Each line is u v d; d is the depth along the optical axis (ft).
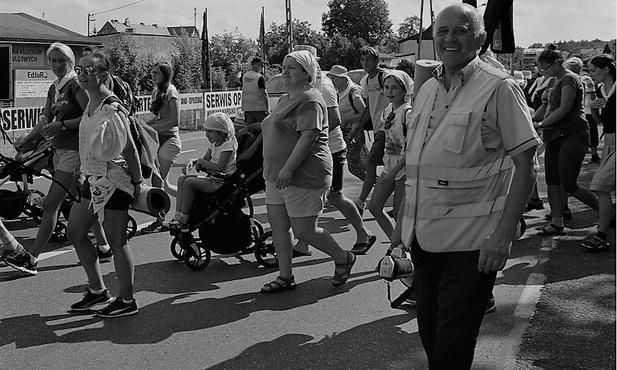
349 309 17.63
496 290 18.86
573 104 23.90
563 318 16.44
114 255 16.70
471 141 10.26
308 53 18.10
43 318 16.80
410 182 11.01
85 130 16.10
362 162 28.66
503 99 10.09
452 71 10.61
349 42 280.10
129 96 18.81
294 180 18.02
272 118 18.39
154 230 26.48
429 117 10.73
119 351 14.87
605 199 22.27
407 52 196.03
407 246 11.07
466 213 10.38
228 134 21.36
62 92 19.98
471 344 10.40
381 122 24.71
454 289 10.42
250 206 22.02
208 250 21.24
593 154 45.65
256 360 14.46
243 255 22.99
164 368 14.05
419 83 14.29
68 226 16.92
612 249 22.75
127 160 16.17
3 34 104.01
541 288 18.83
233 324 16.55
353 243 24.88
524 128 9.98
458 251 10.43
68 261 22.06
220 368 14.06
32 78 97.66
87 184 16.60
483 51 14.84
